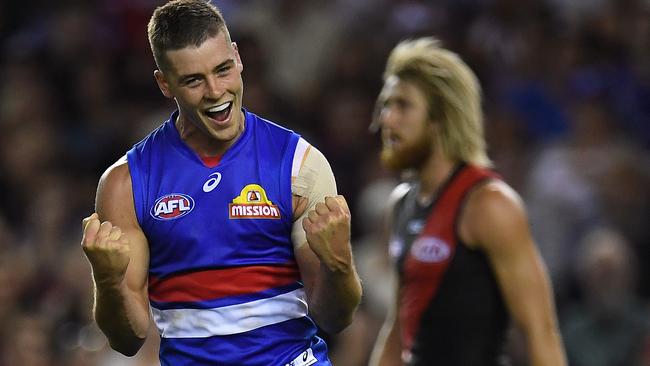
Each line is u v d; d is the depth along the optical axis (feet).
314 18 132.26
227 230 44.04
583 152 113.39
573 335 93.15
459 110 62.75
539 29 128.77
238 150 44.75
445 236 61.11
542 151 116.26
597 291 92.94
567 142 116.06
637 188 111.55
